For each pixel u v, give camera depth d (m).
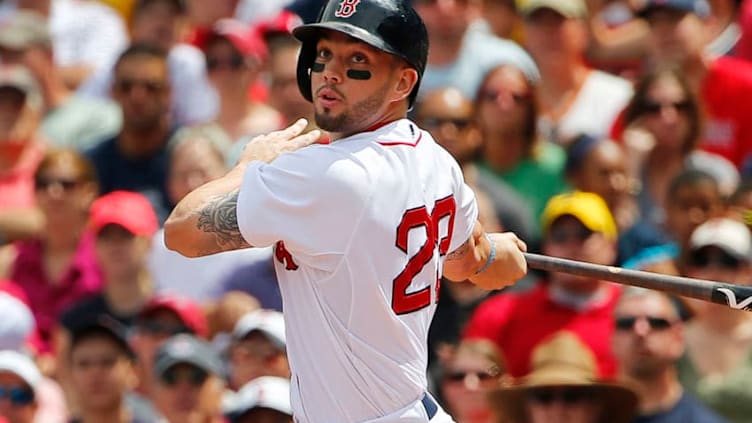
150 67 38.47
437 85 38.91
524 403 28.98
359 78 18.14
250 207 18.08
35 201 37.28
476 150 36.00
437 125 35.03
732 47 41.69
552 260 20.58
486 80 35.97
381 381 18.34
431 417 18.83
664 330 29.38
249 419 29.84
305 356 18.45
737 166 38.50
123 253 35.16
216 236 18.36
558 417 28.69
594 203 32.62
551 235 32.44
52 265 36.53
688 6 38.91
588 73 40.09
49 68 42.41
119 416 32.09
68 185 36.38
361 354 18.23
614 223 33.91
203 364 30.91
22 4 45.91
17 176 39.62
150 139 38.66
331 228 17.89
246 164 18.83
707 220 33.06
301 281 18.42
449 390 30.38
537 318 31.75
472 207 19.56
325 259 18.05
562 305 31.70
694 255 31.75
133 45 39.19
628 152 36.44
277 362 31.14
